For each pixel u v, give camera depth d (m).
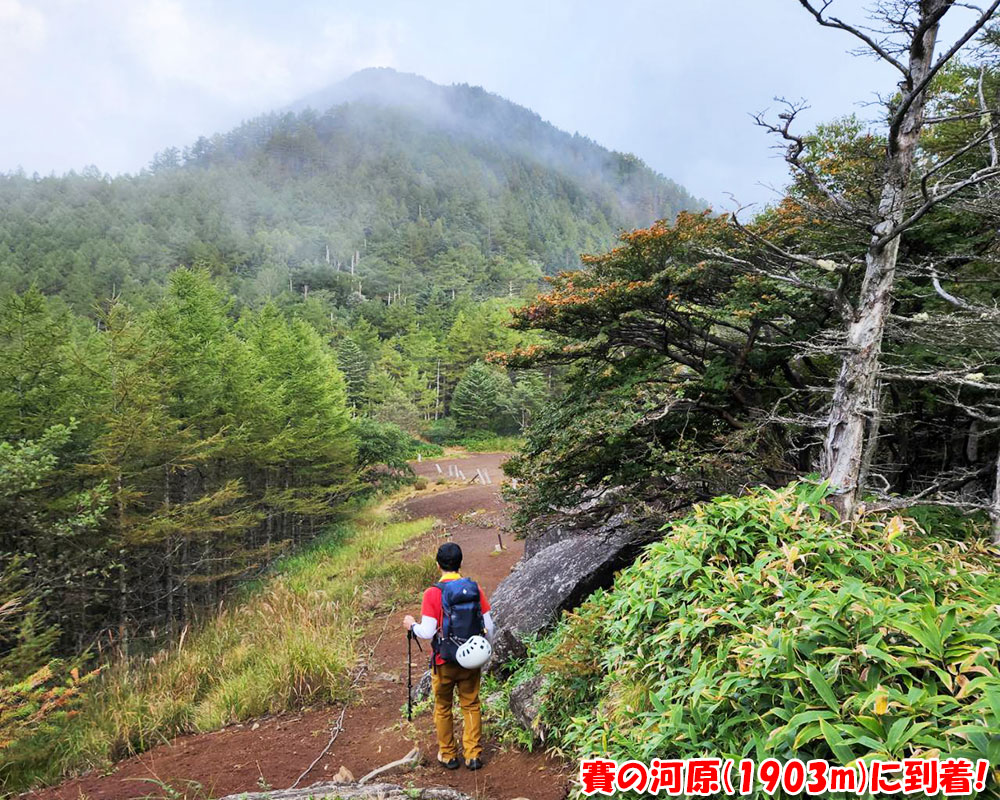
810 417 5.27
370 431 29.47
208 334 17.03
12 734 5.86
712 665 2.41
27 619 8.55
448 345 61.56
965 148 3.24
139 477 12.14
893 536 2.78
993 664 1.94
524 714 4.30
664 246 6.55
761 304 5.96
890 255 3.74
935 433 7.55
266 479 21.78
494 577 12.11
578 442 6.51
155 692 6.77
